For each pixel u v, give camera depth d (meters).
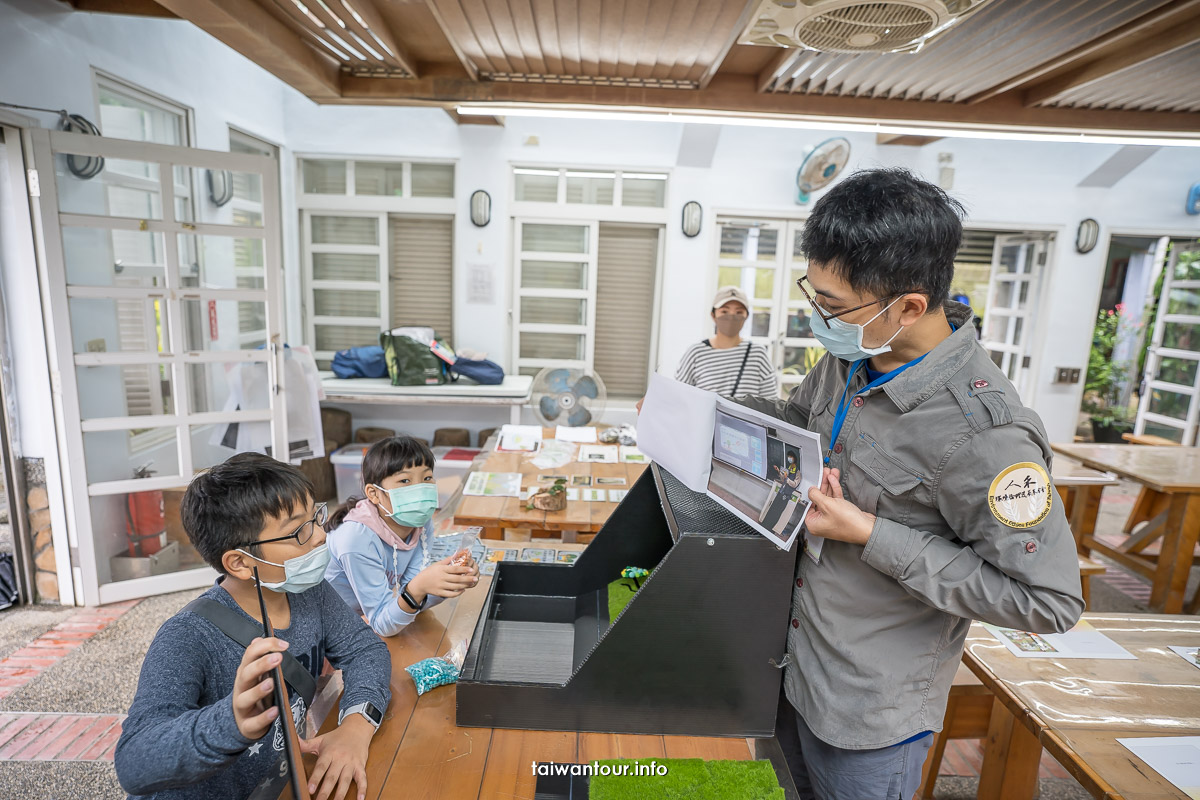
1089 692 1.45
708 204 5.22
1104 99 3.03
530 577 1.55
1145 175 5.38
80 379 2.98
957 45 2.40
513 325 5.43
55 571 3.12
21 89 2.67
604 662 1.14
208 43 3.97
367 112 5.00
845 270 0.94
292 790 0.85
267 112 4.68
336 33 2.60
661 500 1.38
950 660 1.11
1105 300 6.87
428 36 2.78
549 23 2.42
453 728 1.16
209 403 3.29
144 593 3.23
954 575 0.96
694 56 2.71
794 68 2.80
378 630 1.46
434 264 5.38
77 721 2.31
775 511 1.10
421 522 1.67
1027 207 5.41
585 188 5.27
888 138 5.17
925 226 0.89
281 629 1.16
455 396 4.81
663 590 1.11
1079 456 3.79
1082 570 2.92
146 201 3.03
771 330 5.56
